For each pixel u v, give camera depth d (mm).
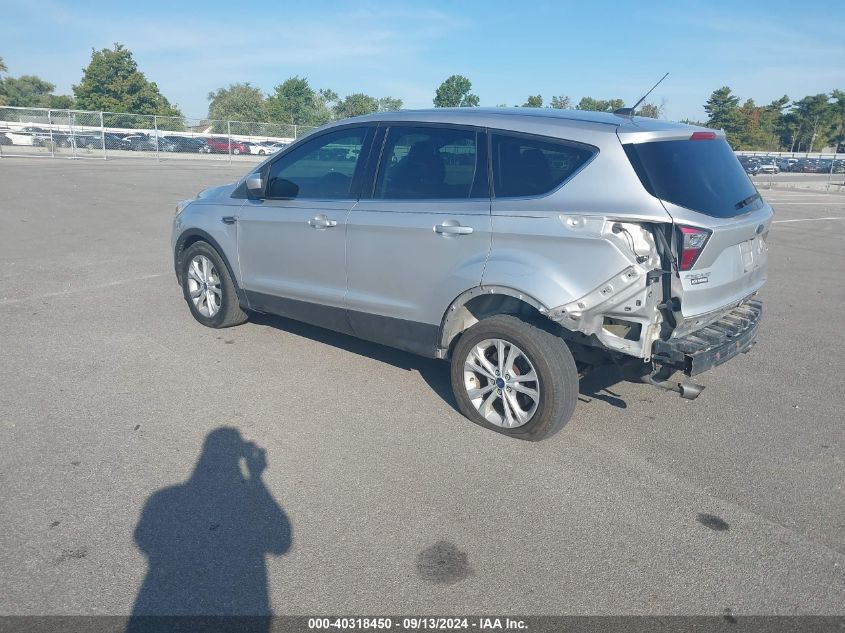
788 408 4953
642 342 3764
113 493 3514
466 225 4184
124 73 59469
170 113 62125
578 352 4281
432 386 5086
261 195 5512
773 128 88625
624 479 3840
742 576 3039
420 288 4484
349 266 4883
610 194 3754
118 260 9234
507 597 2861
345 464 3896
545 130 4078
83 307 6883
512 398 4211
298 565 3016
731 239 3914
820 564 3141
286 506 3459
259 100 70875
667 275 3709
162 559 3020
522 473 3857
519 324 4047
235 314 6070
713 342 3871
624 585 2955
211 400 4707
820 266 11164
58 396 4676
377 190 4773
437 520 3379
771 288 9219
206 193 6301
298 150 5340
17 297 7180
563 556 3139
